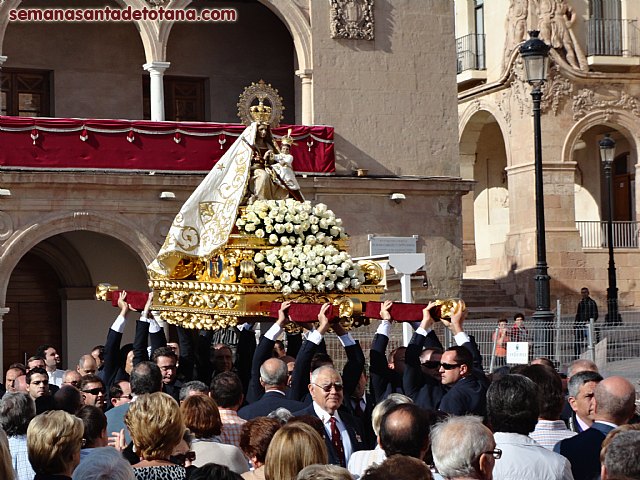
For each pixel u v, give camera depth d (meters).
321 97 39.41
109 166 35.69
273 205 20.06
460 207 40.84
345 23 39.72
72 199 35.53
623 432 8.91
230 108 43.25
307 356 15.42
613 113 55.12
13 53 40.19
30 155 34.88
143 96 42.22
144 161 36.12
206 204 20.94
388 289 37.91
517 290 54.59
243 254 19.56
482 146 61.16
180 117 42.78
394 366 17.81
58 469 10.55
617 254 55.03
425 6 40.78
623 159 58.94
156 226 36.56
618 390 11.67
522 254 54.81
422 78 40.59
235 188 20.70
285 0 39.25
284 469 9.77
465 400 14.33
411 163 40.34
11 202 34.84
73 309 40.84
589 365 15.28
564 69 54.44
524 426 11.20
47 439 10.50
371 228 39.47
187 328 20.30
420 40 40.66
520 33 54.97
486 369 32.53
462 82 58.97
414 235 40.03
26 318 41.06
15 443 12.96
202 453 12.28
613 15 55.84
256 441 11.32
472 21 59.72
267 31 43.81
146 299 20.80
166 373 17.98
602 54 54.88
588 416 13.23
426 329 15.88
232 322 19.42
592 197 59.50
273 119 27.64
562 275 54.00
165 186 36.31
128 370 20.59
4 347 40.72
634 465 8.64
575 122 54.72
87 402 17.09
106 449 9.84
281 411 12.88
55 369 25.66
